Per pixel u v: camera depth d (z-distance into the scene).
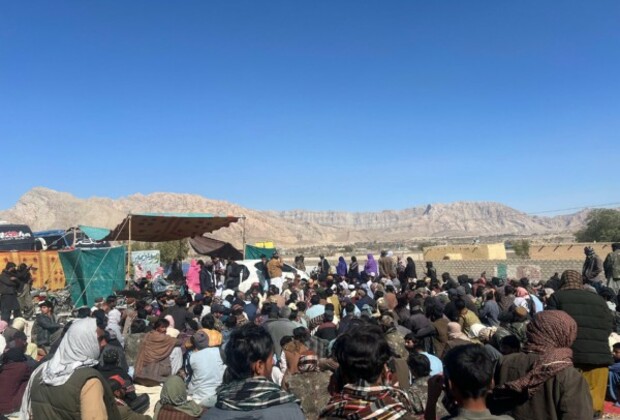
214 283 19.86
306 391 5.14
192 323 9.74
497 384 3.41
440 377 3.00
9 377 7.13
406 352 6.50
